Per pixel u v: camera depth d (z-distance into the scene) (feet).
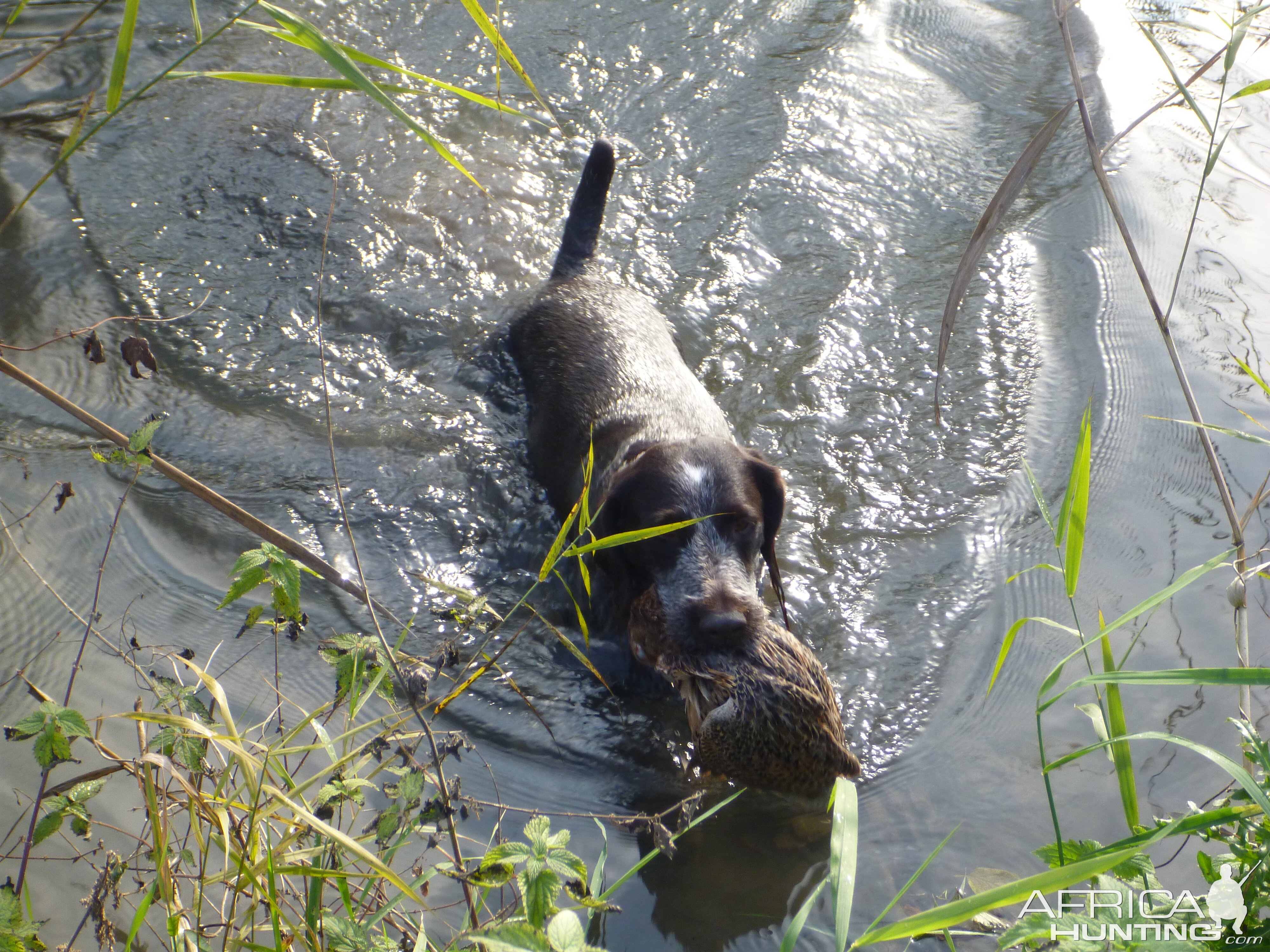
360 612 7.75
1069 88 11.25
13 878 6.59
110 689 7.23
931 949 6.55
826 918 6.68
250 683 7.34
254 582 6.23
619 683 7.57
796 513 8.29
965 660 7.59
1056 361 9.05
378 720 6.45
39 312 9.02
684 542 7.47
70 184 9.89
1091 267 9.59
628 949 6.61
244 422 8.59
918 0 12.96
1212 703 7.29
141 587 7.70
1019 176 6.45
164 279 9.34
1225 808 6.01
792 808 7.04
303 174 10.18
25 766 6.95
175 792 6.51
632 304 9.27
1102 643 6.55
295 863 6.30
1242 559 6.68
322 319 9.24
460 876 6.04
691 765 7.23
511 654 7.66
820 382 8.98
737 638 7.04
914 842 6.89
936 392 6.51
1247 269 9.47
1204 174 6.45
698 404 8.55
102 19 11.49
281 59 11.16
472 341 9.26
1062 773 7.10
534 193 10.23
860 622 7.77
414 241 9.78
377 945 5.95
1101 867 5.50
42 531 7.85
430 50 11.43
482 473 8.55
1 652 7.34
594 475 8.20
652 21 12.18
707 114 10.94
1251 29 11.60
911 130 10.85
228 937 6.14
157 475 8.21
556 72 11.28
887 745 7.26
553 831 6.95
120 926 6.51
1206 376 8.80
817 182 10.36
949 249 9.86
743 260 9.78
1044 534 8.13
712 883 6.80
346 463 8.46
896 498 8.36
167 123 10.48
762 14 12.46
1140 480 8.32
